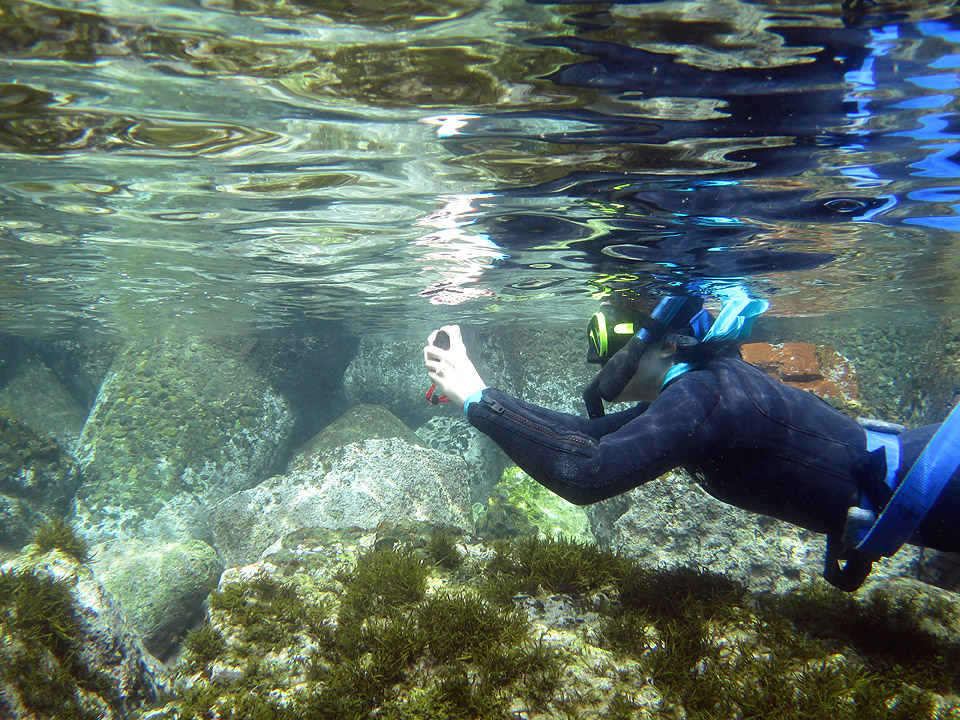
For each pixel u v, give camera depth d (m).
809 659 2.05
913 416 10.73
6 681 3.11
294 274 8.97
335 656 2.17
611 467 1.85
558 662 2.06
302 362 12.51
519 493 9.56
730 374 2.12
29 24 3.04
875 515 2.00
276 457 11.80
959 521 1.93
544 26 2.99
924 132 4.02
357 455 9.66
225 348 12.15
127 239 7.20
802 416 2.13
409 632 2.14
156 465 10.84
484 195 5.53
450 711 1.87
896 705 1.85
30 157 4.75
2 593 3.37
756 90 3.53
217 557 8.37
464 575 2.69
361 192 5.52
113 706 3.49
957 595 2.56
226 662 2.21
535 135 4.22
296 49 3.26
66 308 11.41
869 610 2.34
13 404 12.64
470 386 2.12
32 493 10.05
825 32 2.98
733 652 2.10
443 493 9.51
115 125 4.20
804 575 5.61
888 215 5.82
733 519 6.13
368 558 2.71
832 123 3.92
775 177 4.85
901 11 2.80
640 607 2.36
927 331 11.88
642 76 3.42
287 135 4.34
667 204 5.51
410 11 2.91
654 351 2.35
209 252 7.75
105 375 12.88
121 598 7.11
